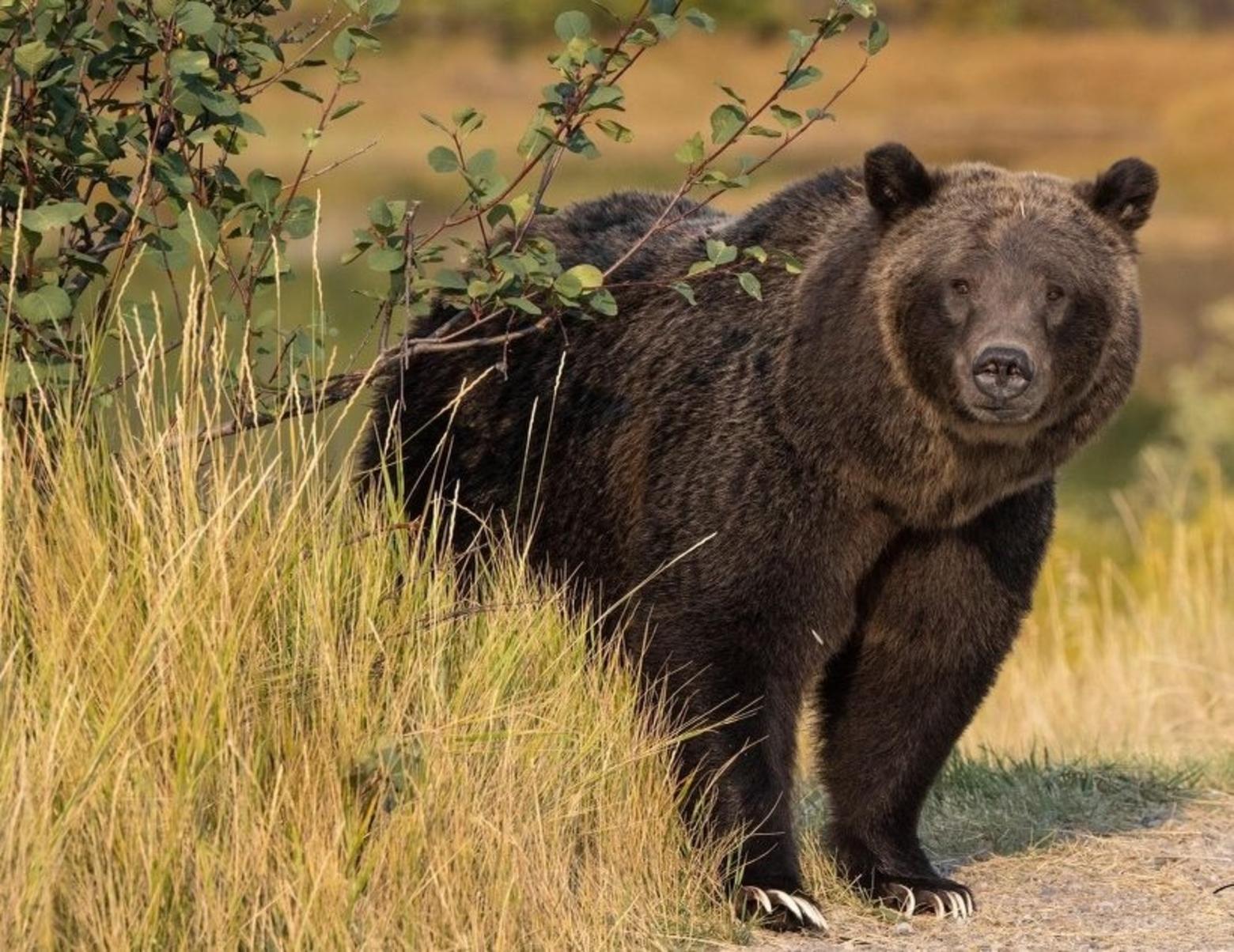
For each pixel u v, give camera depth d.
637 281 11.31
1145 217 10.61
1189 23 126.31
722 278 11.01
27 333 9.31
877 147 10.31
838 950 9.66
